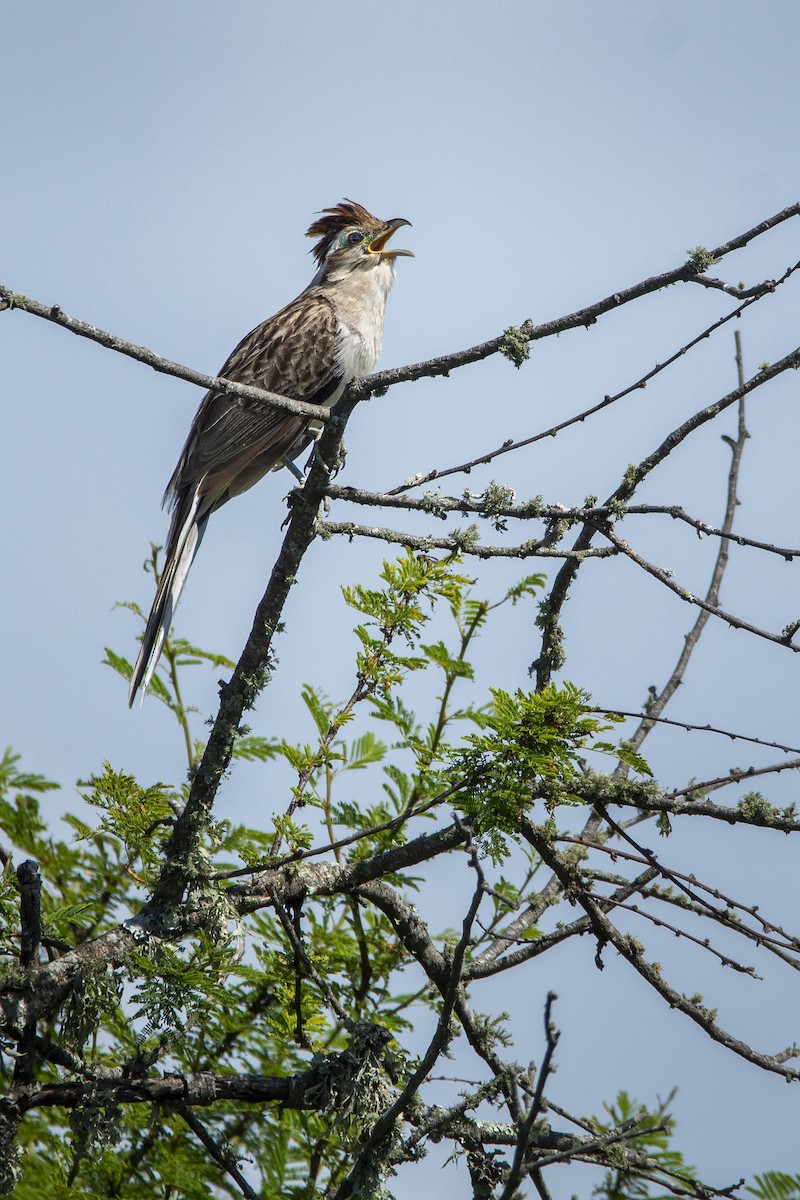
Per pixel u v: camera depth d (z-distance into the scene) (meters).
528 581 9.09
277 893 8.52
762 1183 7.27
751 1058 8.22
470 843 6.35
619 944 8.63
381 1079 7.87
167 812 8.62
